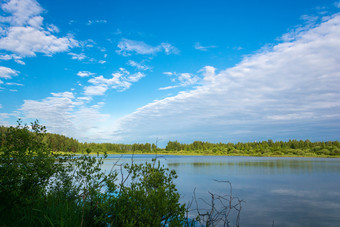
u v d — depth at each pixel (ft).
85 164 17.10
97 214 14.61
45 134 19.48
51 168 17.78
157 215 12.49
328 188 49.16
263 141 471.21
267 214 28.91
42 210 14.40
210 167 104.42
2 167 15.38
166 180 15.81
